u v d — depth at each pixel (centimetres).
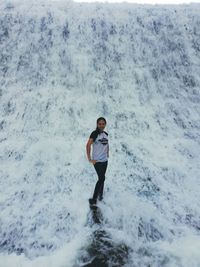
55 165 682
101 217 545
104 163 541
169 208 584
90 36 1066
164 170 689
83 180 645
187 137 807
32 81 906
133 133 798
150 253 468
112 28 1111
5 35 1045
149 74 977
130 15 1193
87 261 448
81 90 897
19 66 948
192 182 663
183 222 553
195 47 1112
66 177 651
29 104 837
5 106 838
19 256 471
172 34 1134
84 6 1225
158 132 810
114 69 973
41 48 1003
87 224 532
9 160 696
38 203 582
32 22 1092
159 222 543
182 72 1014
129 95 905
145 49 1059
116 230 519
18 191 612
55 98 856
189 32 1155
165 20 1186
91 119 819
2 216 550
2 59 970
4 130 780
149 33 1121
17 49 998
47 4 1210
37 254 477
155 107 886
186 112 888
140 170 686
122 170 681
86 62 969
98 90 902
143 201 595
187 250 471
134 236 510
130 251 472
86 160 697
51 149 721
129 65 995
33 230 524
